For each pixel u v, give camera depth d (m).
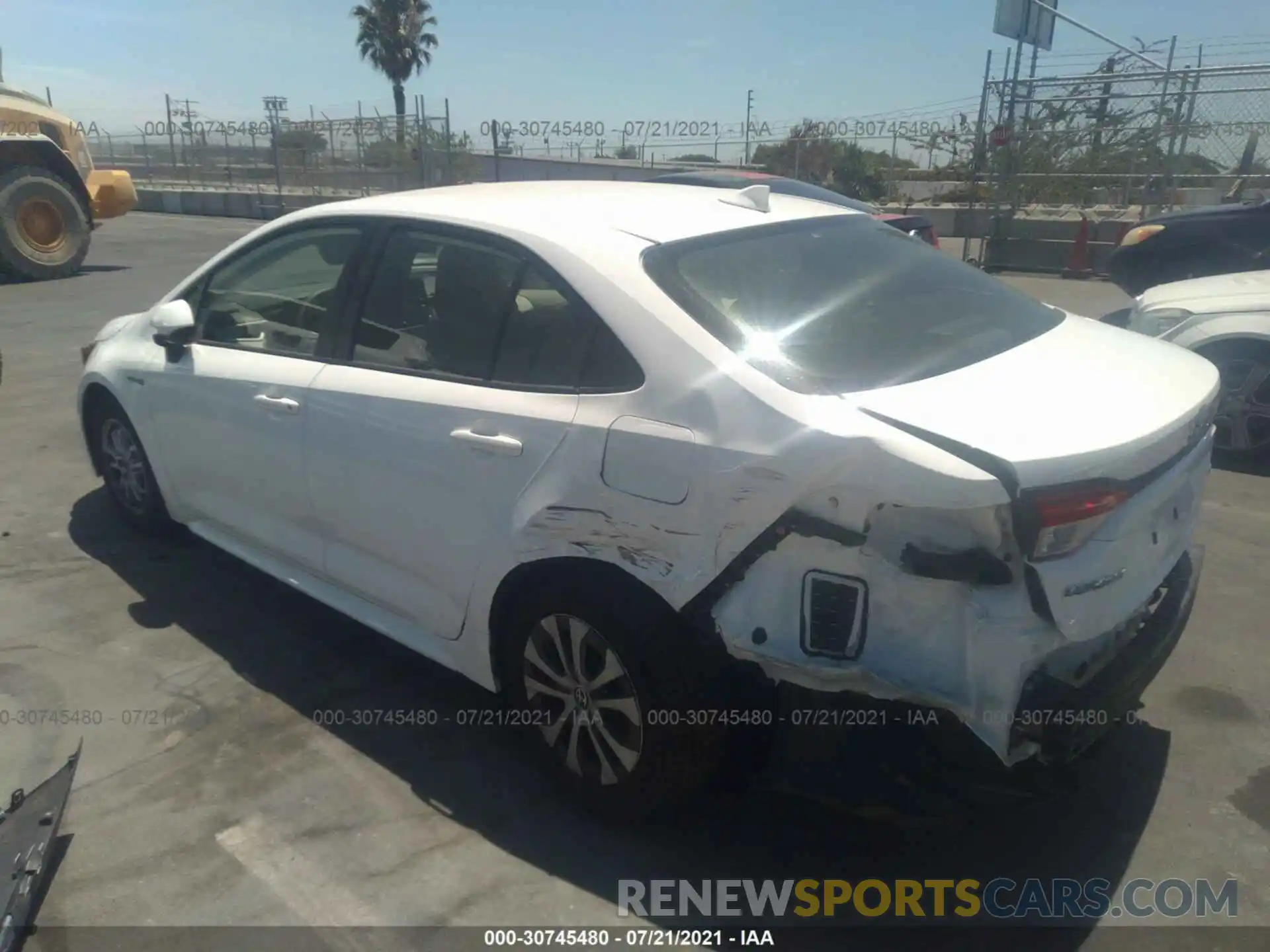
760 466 2.35
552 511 2.71
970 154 16.50
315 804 2.98
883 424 2.28
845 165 19.53
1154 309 6.34
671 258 2.83
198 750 3.23
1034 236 15.37
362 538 3.36
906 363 2.63
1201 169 14.53
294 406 3.46
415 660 3.80
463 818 2.93
